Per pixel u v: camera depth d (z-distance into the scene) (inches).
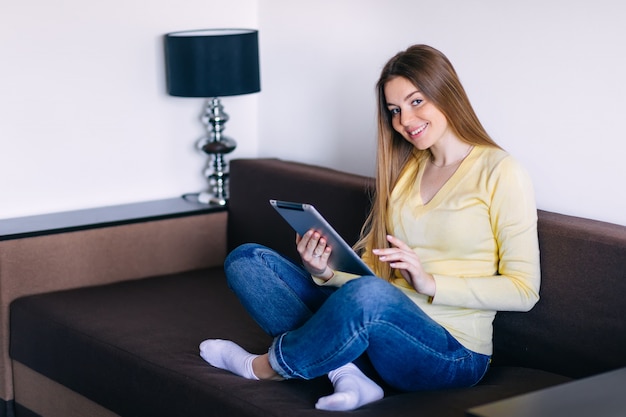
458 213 99.2
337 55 145.9
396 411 87.5
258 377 97.8
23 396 130.6
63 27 142.9
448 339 93.4
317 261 97.7
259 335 114.2
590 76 109.7
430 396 92.0
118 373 109.1
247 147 164.4
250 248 100.1
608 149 109.0
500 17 119.4
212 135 154.3
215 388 96.0
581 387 78.5
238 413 91.7
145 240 142.6
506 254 98.1
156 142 155.0
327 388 95.5
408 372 92.5
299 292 99.7
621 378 81.1
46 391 125.2
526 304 97.5
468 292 95.6
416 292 101.0
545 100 115.3
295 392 94.1
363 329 87.6
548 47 114.0
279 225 138.4
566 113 113.1
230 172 147.9
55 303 127.4
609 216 109.8
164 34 152.3
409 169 105.5
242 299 100.9
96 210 147.4
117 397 110.0
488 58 121.9
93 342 113.2
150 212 145.5
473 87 124.7
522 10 116.6
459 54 126.0
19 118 141.2
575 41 110.9
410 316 89.3
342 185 126.2
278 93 158.9
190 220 146.6
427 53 99.4
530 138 118.0
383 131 105.1
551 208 116.6
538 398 75.6
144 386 105.0
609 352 96.4
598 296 97.0
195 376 99.4
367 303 87.3
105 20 146.6
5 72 138.9
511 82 119.3
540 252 102.0
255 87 148.4
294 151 157.4
